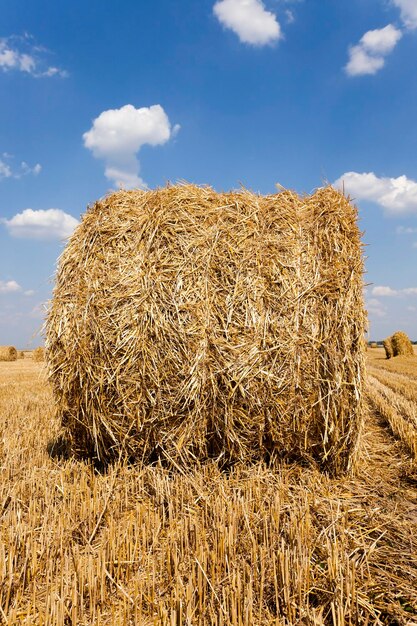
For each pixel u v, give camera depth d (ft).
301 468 16.67
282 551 9.86
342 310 16.06
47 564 10.05
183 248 16.26
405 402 31.76
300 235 16.70
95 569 9.89
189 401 15.85
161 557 10.77
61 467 17.06
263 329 15.84
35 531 11.89
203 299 15.90
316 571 10.03
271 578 9.70
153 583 9.21
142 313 15.94
